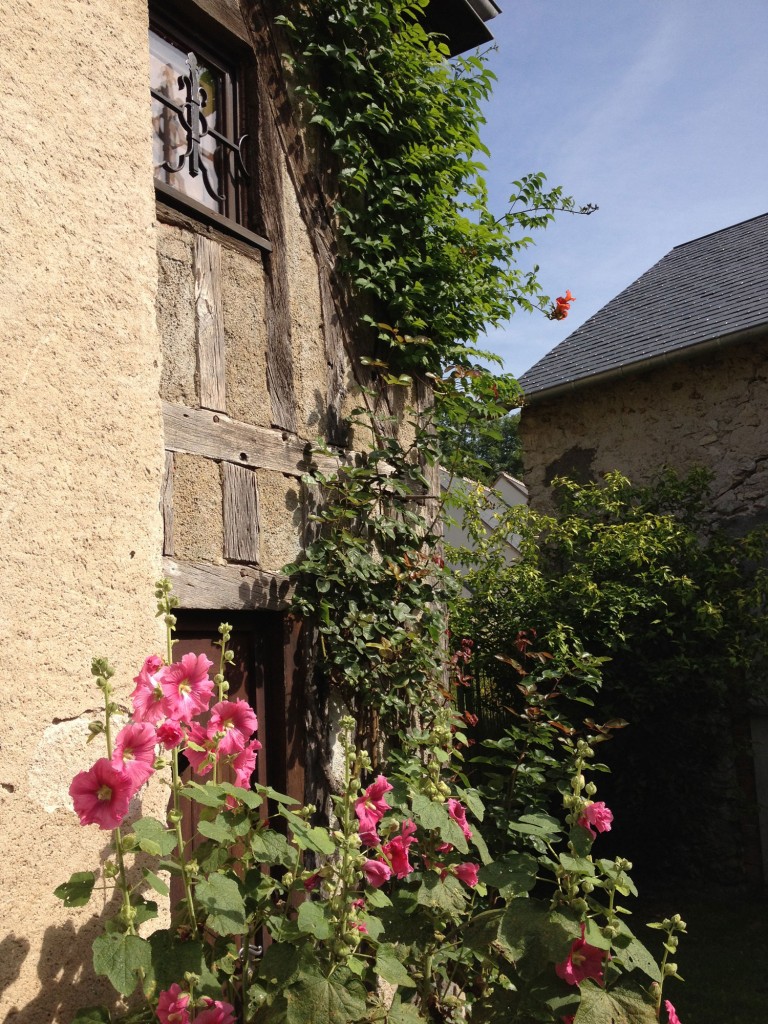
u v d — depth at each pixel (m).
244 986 2.12
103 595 2.15
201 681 2.02
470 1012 2.62
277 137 3.95
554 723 4.23
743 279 9.34
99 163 2.29
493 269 4.84
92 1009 1.81
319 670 3.82
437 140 4.58
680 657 7.17
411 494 4.36
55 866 1.94
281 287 3.82
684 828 7.74
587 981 2.09
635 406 8.75
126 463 2.26
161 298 3.19
